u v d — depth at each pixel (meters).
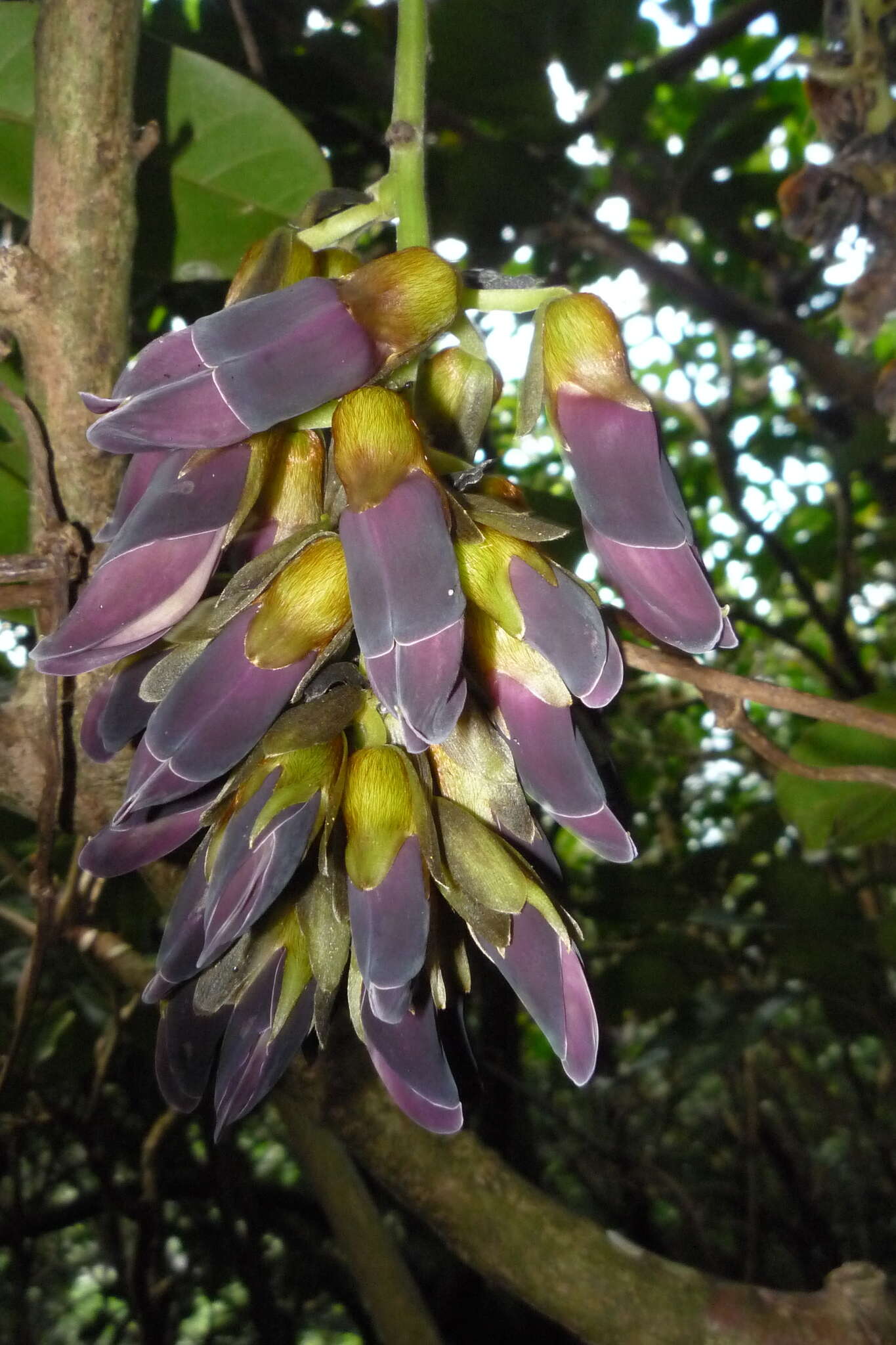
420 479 0.17
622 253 0.71
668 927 0.76
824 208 0.34
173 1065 0.20
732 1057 0.69
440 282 0.18
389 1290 0.35
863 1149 1.07
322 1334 1.23
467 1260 0.29
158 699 0.18
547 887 0.19
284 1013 0.19
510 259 0.63
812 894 0.69
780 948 0.71
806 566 1.03
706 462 1.09
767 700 0.27
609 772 0.21
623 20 0.52
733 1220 1.02
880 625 1.31
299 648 0.18
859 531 1.04
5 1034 0.61
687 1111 1.11
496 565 0.18
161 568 0.17
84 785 0.26
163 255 0.35
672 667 0.27
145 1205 0.68
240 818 0.18
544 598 0.18
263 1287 0.84
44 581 0.24
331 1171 0.36
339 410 0.18
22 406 0.23
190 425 0.16
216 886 0.17
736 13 0.65
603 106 0.56
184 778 0.17
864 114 0.34
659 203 0.67
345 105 0.64
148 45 0.32
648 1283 0.28
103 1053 0.64
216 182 0.34
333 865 0.18
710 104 0.64
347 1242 0.36
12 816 0.52
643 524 0.18
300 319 0.18
